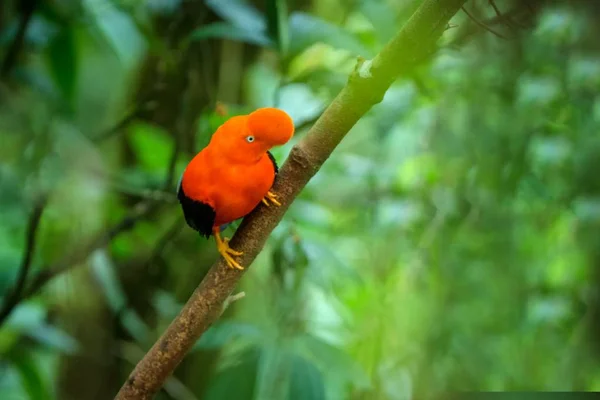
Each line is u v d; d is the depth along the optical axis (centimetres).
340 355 683
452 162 919
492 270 955
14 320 711
